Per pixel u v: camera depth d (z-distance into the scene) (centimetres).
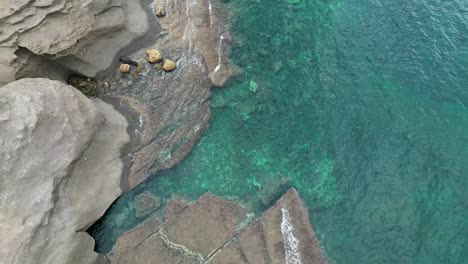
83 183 1759
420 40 2367
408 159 1948
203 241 1734
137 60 2203
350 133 2034
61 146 1711
